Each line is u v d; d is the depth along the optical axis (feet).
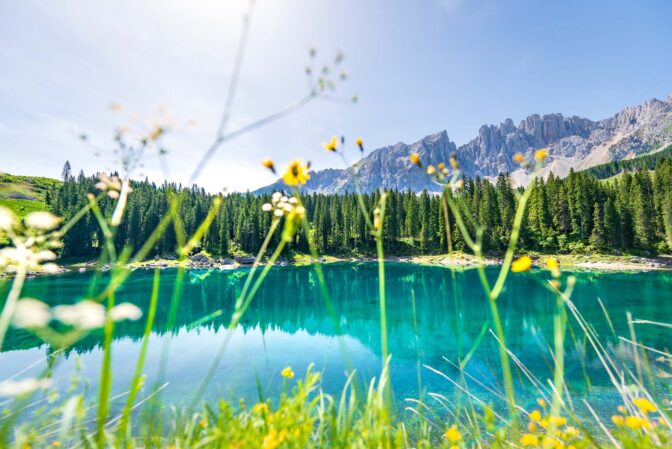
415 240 221.87
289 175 3.53
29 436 2.82
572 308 4.65
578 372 28.43
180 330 53.47
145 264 169.48
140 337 46.26
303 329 56.65
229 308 74.64
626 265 151.74
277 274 149.69
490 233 184.14
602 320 51.19
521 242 184.03
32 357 36.14
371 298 86.69
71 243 173.47
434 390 28.32
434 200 208.33
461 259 174.40
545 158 2.91
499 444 4.10
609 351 33.06
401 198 247.09
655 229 180.75
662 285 90.33
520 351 38.68
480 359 36.65
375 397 4.11
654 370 16.80
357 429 3.98
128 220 179.52
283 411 3.91
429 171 3.69
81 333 1.78
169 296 86.63
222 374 31.96
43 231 2.09
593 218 184.03
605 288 85.15
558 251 178.19
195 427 3.75
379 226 4.17
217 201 3.29
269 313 71.00
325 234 224.94
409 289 99.66
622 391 4.37
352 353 41.73
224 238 198.90
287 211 3.48
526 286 94.68
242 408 4.19
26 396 2.06
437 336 48.93
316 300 85.66
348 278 132.57
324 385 30.04
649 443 3.17
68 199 191.42
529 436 3.87
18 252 1.86
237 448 3.31
